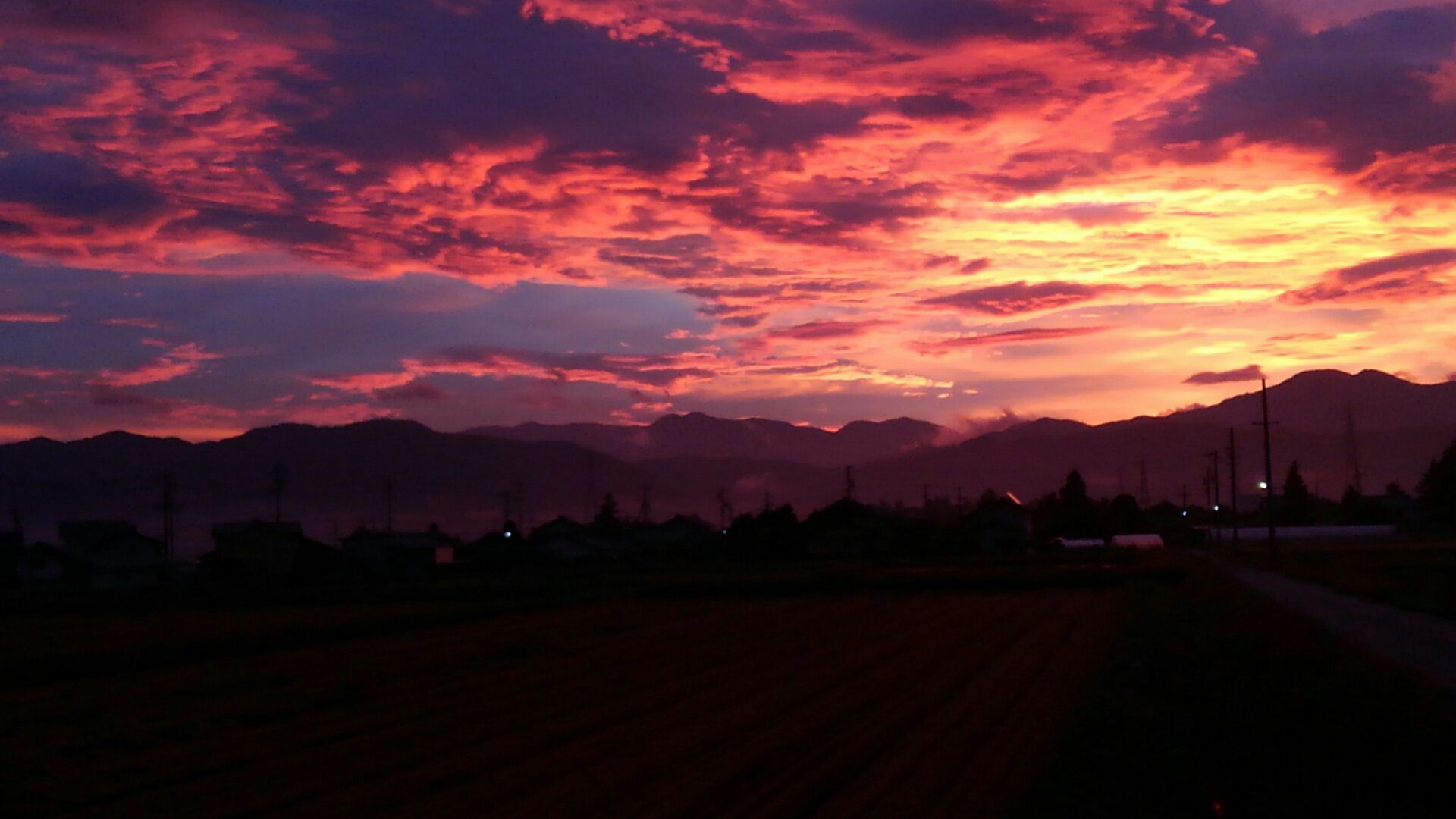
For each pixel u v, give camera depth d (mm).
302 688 24266
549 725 18469
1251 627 28656
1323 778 12406
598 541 110188
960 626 34500
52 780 15484
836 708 19062
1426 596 37969
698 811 12422
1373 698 16641
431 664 28250
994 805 12055
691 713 19188
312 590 62156
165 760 16703
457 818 12625
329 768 15703
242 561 81750
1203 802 11688
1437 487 103125
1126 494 135375
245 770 15859
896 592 52812
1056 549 104938
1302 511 129875
